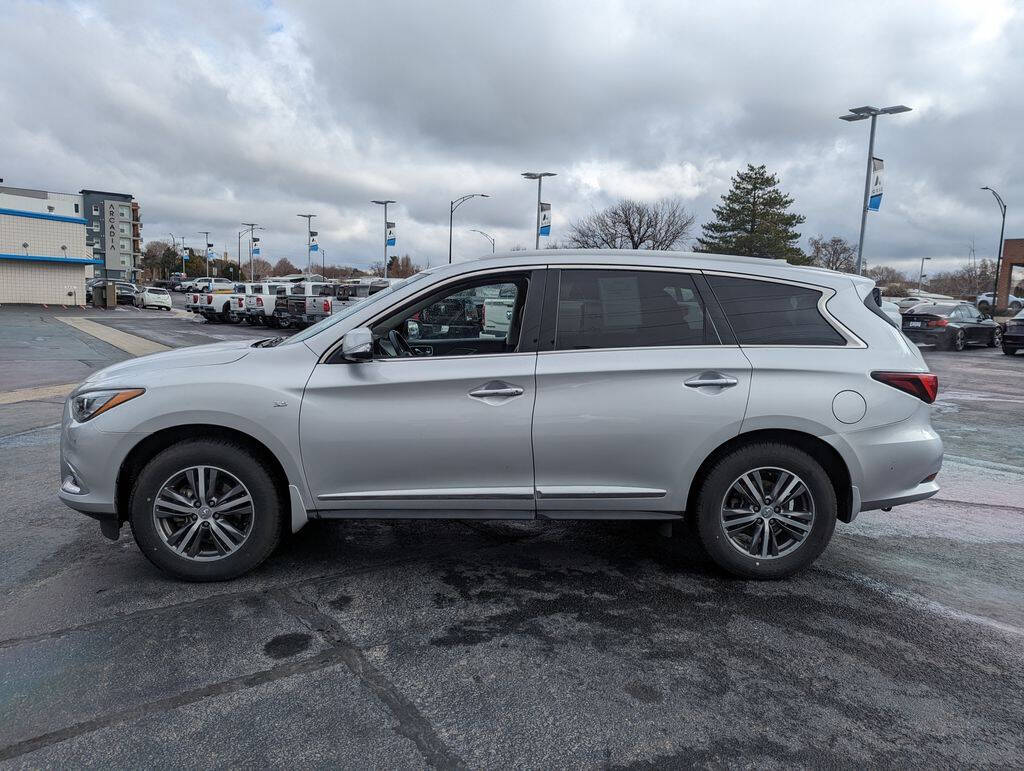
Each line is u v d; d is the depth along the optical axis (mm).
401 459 3619
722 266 3840
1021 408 10172
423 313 3852
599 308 3734
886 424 3684
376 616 3400
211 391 3545
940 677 2928
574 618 3408
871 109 25266
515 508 3697
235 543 3719
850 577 3959
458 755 2383
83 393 3672
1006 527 4891
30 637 3143
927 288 92062
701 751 2426
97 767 2293
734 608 3539
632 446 3623
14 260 39000
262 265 129500
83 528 4598
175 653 3018
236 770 2291
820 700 2744
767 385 3621
